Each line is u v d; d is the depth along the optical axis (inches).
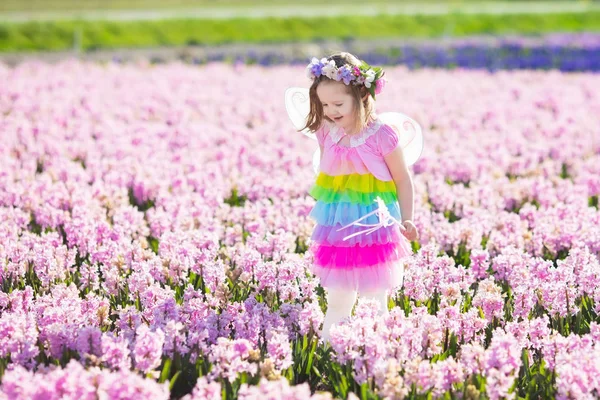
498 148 427.8
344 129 199.0
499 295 211.3
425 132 470.9
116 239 269.3
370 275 195.9
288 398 157.4
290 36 1156.5
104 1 1617.9
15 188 316.8
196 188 347.9
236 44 1056.2
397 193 199.9
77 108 514.6
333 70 190.7
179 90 608.7
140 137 435.8
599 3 1573.6
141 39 1091.9
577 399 167.0
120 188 344.2
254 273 230.8
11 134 434.0
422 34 1185.4
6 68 721.0
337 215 195.9
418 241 274.8
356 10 1427.2
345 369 185.8
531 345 197.3
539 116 514.6
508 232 279.1
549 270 229.9
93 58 876.0
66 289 218.5
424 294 221.0
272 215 294.5
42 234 261.9
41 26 1092.5
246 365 177.3
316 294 225.1
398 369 177.0
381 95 583.5
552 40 950.4
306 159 390.9
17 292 215.0
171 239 258.7
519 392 182.4
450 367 173.6
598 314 213.3
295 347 198.5
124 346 175.3
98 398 159.2
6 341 186.2
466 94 603.8
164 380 177.5
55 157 397.7
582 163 398.6
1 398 162.1
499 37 1064.2
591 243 260.8
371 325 184.4
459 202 321.7
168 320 198.4
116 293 228.4
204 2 1631.4
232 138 450.3
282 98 582.9
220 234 283.0
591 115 527.5
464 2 1631.4
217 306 211.5
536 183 343.0
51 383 161.2
